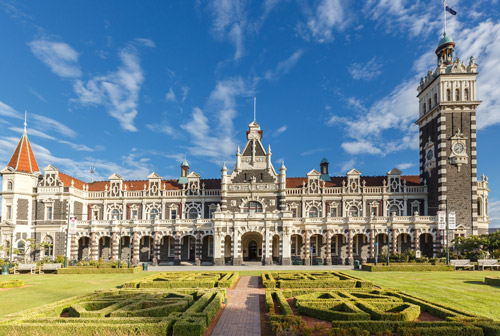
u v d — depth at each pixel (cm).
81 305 2270
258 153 7506
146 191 7831
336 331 1712
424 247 6825
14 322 1817
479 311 2333
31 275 4856
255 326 2027
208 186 7838
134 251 7019
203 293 2658
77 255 7238
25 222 7225
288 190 7512
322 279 3512
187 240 7419
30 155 7644
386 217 6681
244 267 5991
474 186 6575
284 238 6525
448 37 7212
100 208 7912
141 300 2397
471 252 5888
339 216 7288
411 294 2836
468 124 6731
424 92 7569
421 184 7331
